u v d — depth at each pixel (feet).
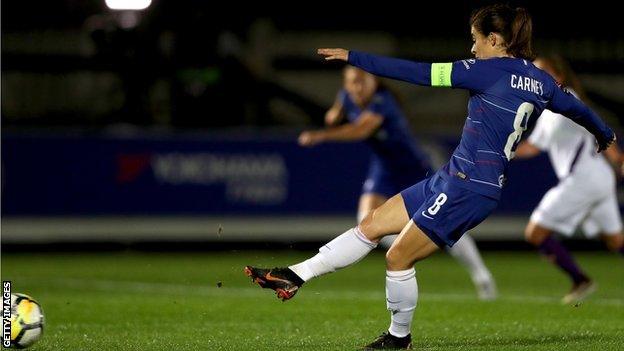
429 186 71.67
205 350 75.10
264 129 200.44
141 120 205.77
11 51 222.48
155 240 194.70
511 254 195.52
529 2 235.81
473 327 90.07
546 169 191.21
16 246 196.75
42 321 69.87
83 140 184.96
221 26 208.54
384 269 167.53
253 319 97.81
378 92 124.57
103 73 212.64
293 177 188.44
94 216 184.96
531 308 107.76
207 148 187.01
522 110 69.36
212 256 185.78
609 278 153.38
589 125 73.92
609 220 122.01
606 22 237.04
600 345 75.77
